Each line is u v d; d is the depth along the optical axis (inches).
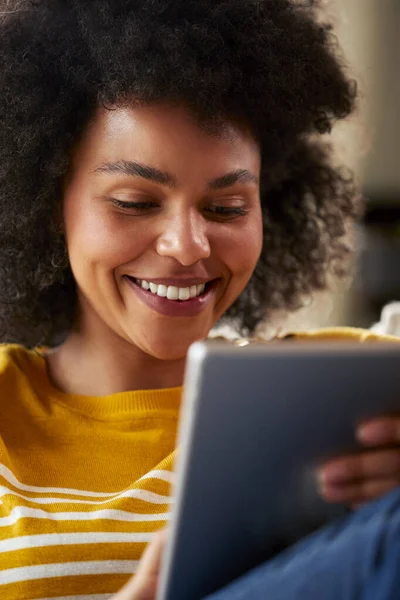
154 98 41.8
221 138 42.9
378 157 140.8
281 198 57.3
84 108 44.2
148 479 43.5
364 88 59.2
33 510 42.1
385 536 25.0
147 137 42.2
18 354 50.3
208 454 27.1
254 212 46.2
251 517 28.7
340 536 26.3
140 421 46.6
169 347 45.8
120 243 43.6
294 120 48.6
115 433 46.2
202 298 45.8
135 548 41.6
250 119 45.1
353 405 27.5
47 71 45.8
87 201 44.3
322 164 58.1
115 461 45.3
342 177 60.0
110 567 41.1
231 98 43.8
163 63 41.9
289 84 46.8
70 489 43.9
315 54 50.0
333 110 53.3
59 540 41.2
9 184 47.4
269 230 57.6
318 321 76.7
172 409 47.5
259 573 27.5
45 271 49.5
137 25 42.9
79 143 44.3
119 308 46.0
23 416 46.8
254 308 58.9
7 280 51.2
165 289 44.6
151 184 42.7
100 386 49.1
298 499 28.7
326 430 27.7
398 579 24.6
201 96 41.6
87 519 42.1
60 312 53.6
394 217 141.6
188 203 43.3
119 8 44.5
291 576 26.3
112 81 42.1
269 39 45.4
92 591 40.7
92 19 44.5
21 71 45.6
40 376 49.6
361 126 64.7
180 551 28.7
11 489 42.9
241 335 59.6
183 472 27.3
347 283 63.2
